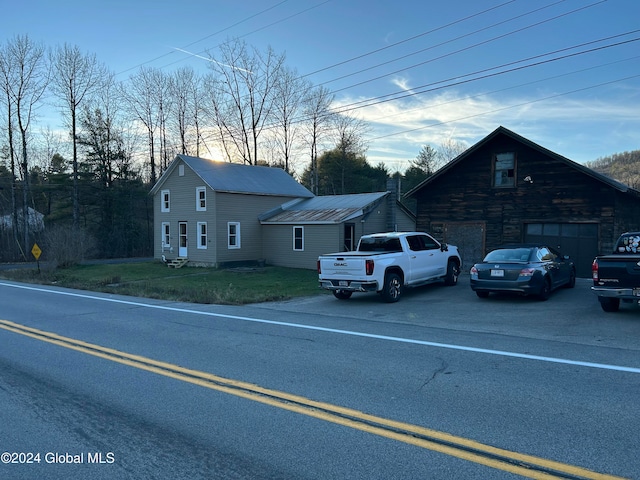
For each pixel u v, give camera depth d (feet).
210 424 15.14
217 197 96.78
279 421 15.26
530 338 27.50
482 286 42.32
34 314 38.91
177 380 19.84
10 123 140.87
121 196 160.45
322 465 12.28
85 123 153.99
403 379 19.42
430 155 216.95
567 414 15.35
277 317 36.68
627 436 13.65
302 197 111.75
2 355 24.54
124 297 52.75
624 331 28.91
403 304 42.75
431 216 67.51
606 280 33.45
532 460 12.32
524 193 59.88
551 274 42.80
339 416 15.57
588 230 55.62
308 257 94.17
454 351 24.20
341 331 30.19
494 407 16.10
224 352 24.68
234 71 154.30
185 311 40.52
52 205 180.24
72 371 21.39
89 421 15.60
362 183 189.88
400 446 13.29
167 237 109.09
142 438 14.21
